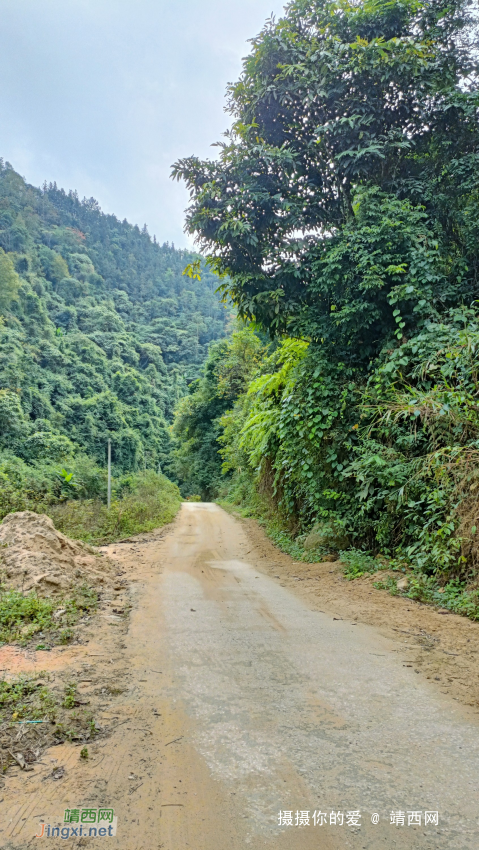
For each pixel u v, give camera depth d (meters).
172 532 14.61
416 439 7.44
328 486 9.11
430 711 3.14
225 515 20.98
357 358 8.84
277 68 8.84
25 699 3.19
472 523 6.03
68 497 24.64
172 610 5.70
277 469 12.33
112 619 5.24
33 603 5.19
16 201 104.88
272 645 4.43
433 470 6.85
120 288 121.12
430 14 8.65
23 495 13.54
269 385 11.77
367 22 8.60
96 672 3.74
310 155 8.95
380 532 7.82
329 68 8.20
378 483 8.15
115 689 3.44
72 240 110.88
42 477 24.41
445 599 5.80
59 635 4.60
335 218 9.21
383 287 8.01
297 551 9.68
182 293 133.12
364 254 7.75
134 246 147.62
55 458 31.44
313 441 8.75
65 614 5.21
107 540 12.22
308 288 8.68
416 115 8.58
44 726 2.87
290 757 2.59
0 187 106.12
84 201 160.88
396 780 2.39
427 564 6.68
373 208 7.96
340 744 2.73
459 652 4.23
